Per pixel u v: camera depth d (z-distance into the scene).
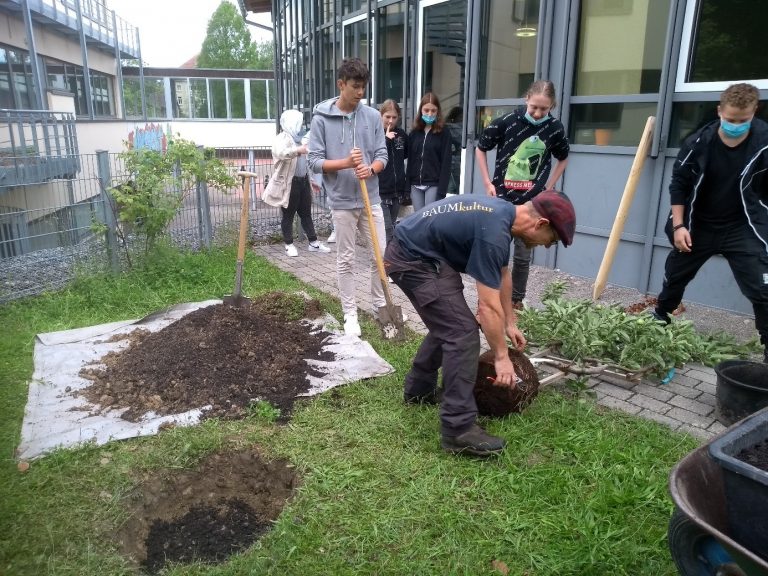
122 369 4.05
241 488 3.14
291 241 7.87
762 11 4.77
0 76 14.05
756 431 2.05
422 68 8.32
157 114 30.17
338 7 11.25
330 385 3.90
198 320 4.57
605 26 5.93
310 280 6.66
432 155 6.57
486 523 2.63
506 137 5.09
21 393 3.82
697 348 4.26
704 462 1.99
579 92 6.32
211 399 3.70
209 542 2.80
